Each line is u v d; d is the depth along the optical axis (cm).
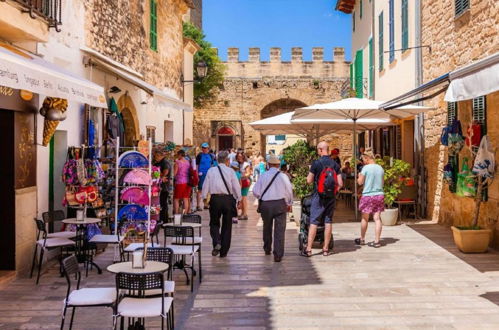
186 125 2167
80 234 809
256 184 881
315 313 596
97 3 1073
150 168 884
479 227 909
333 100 3759
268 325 558
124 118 1357
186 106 1396
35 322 570
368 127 1714
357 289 691
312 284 718
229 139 3753
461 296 654
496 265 806
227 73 3747
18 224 755
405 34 1464
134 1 1355
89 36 1030
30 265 795
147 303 470
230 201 892
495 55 588
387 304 626
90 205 871
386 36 1747
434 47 1234
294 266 825
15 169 746
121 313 447
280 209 861
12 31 717
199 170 1561
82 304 469
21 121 763
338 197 1967
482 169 892
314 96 3762
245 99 3747
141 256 477
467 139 980
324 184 880
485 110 943
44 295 672
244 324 562
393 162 1234
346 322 565
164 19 1719
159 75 1655
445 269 789
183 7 1973
